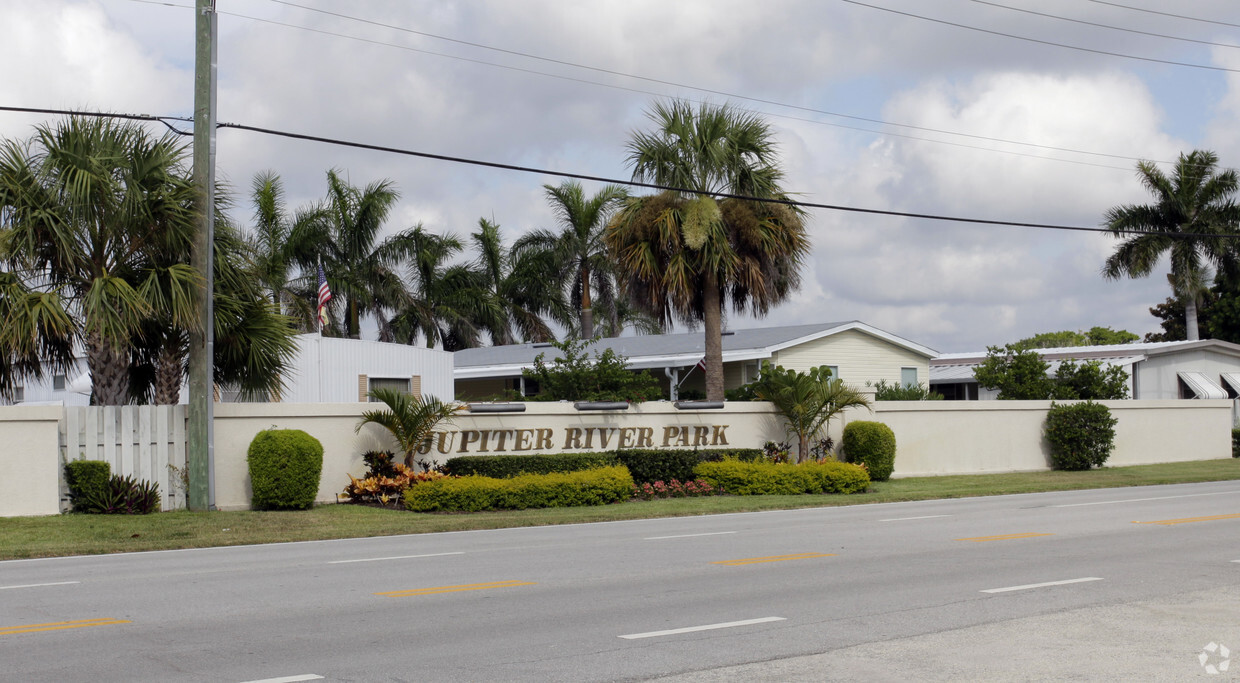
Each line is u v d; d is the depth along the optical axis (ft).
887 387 116.47
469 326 148.56
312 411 65.87
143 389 66.33
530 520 58.75
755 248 82.84
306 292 127.44
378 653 25.25
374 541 50.62
